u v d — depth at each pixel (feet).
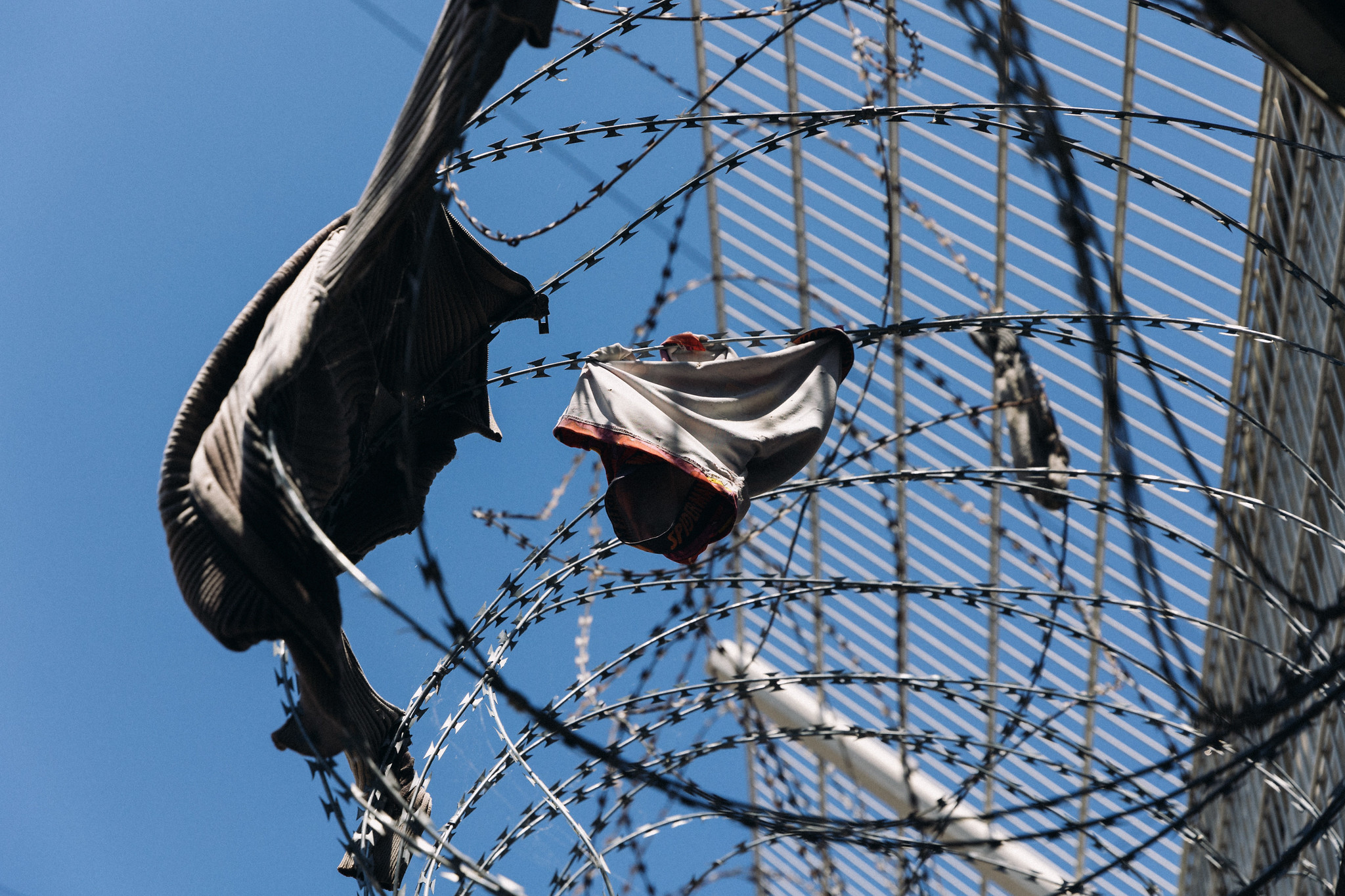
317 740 59.06
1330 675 39.29
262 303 58.80
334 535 66.33
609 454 71.92
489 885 50.65
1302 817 104.47
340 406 57.72
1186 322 75.56
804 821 43.52
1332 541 76.28
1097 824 42.39
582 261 72.38
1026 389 78.64
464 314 69.97
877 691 82.43
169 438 55.88
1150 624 39.24
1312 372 104.17
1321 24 45.83
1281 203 108.17
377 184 52.54
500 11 46.24
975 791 146.51
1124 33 116.88
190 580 53.42
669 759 79.71
